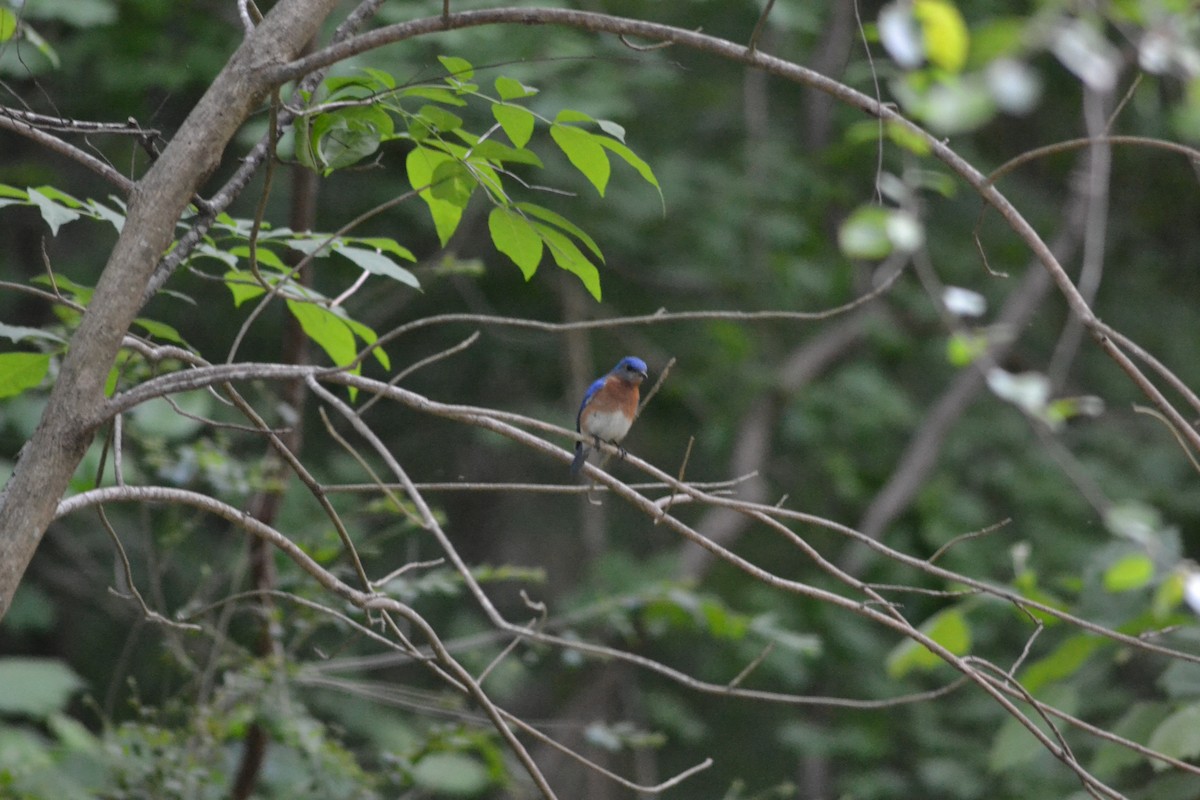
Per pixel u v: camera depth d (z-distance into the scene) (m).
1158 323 21.31
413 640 14.63
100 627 17.09
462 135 5.30
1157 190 21.61
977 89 7.07
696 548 18.95
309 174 8.15
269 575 8.80
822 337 20.97
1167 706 6.85
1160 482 19.25
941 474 19.59
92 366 4.57
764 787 19.72
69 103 14.85
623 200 17.55
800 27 15.77
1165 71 7.54
